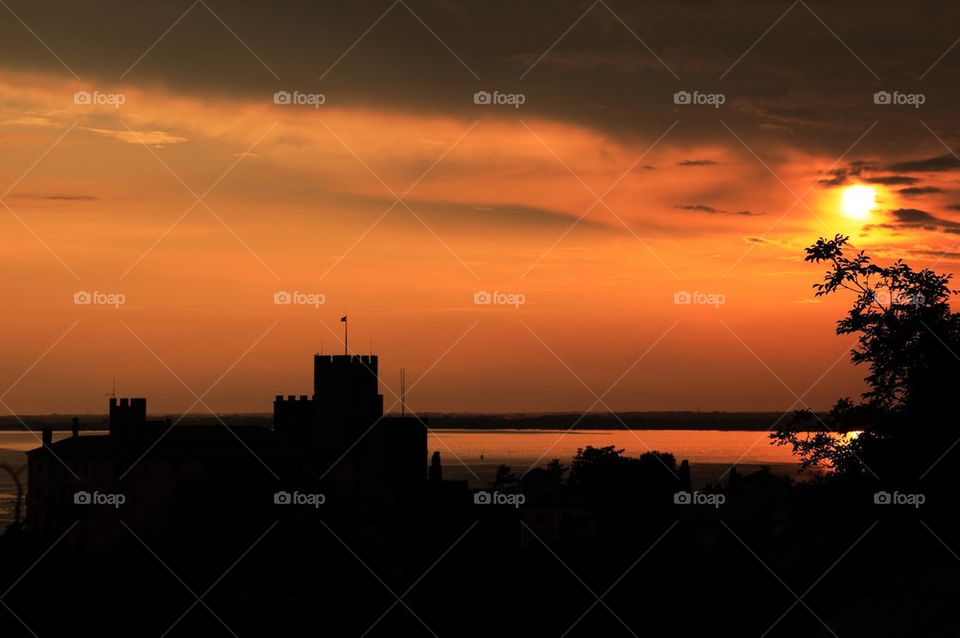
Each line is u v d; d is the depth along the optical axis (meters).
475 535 114.38
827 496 29.91
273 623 68.31
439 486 142.38
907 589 16.61
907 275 32.91
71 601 63.09
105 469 142.38
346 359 156.38
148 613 64.94
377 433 151.12
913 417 31.09
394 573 78.94
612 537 79.50
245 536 90.31
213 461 139.88
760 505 31.25
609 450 134.12
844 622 16.56
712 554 33.19
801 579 28.23
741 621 29.92
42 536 68.44
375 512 118.62
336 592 74.38
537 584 70.62
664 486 117.31
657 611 34.88
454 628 68.25
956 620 15.21
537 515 112.31
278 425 161.00
